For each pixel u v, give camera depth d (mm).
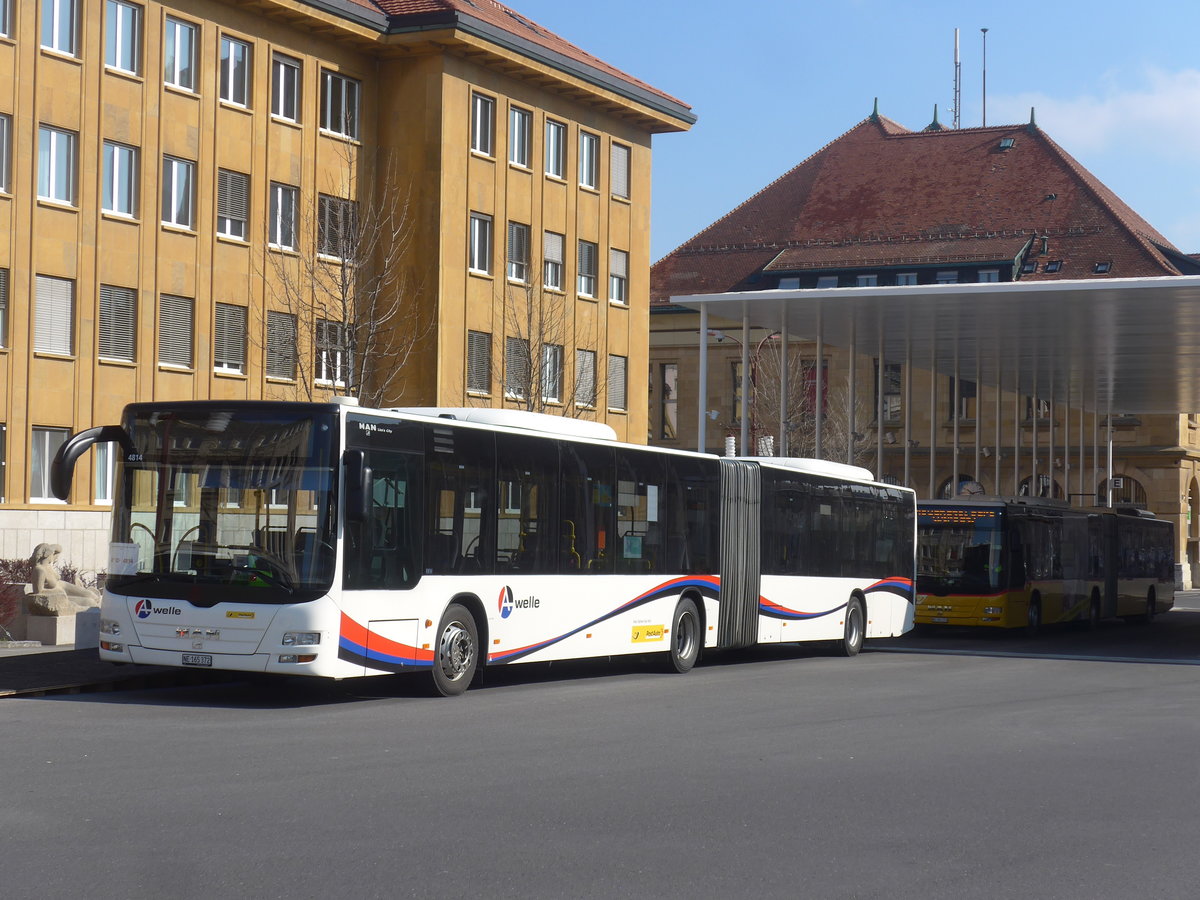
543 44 48594
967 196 78188
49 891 7059
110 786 10086
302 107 42875
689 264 81000
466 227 46125
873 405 77625
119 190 38719
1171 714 16750
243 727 13734
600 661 24297
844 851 8438
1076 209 75562
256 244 41688
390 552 16344
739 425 78562
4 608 21906
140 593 16000
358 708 15773
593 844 8430
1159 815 9930
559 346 49969
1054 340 43750
